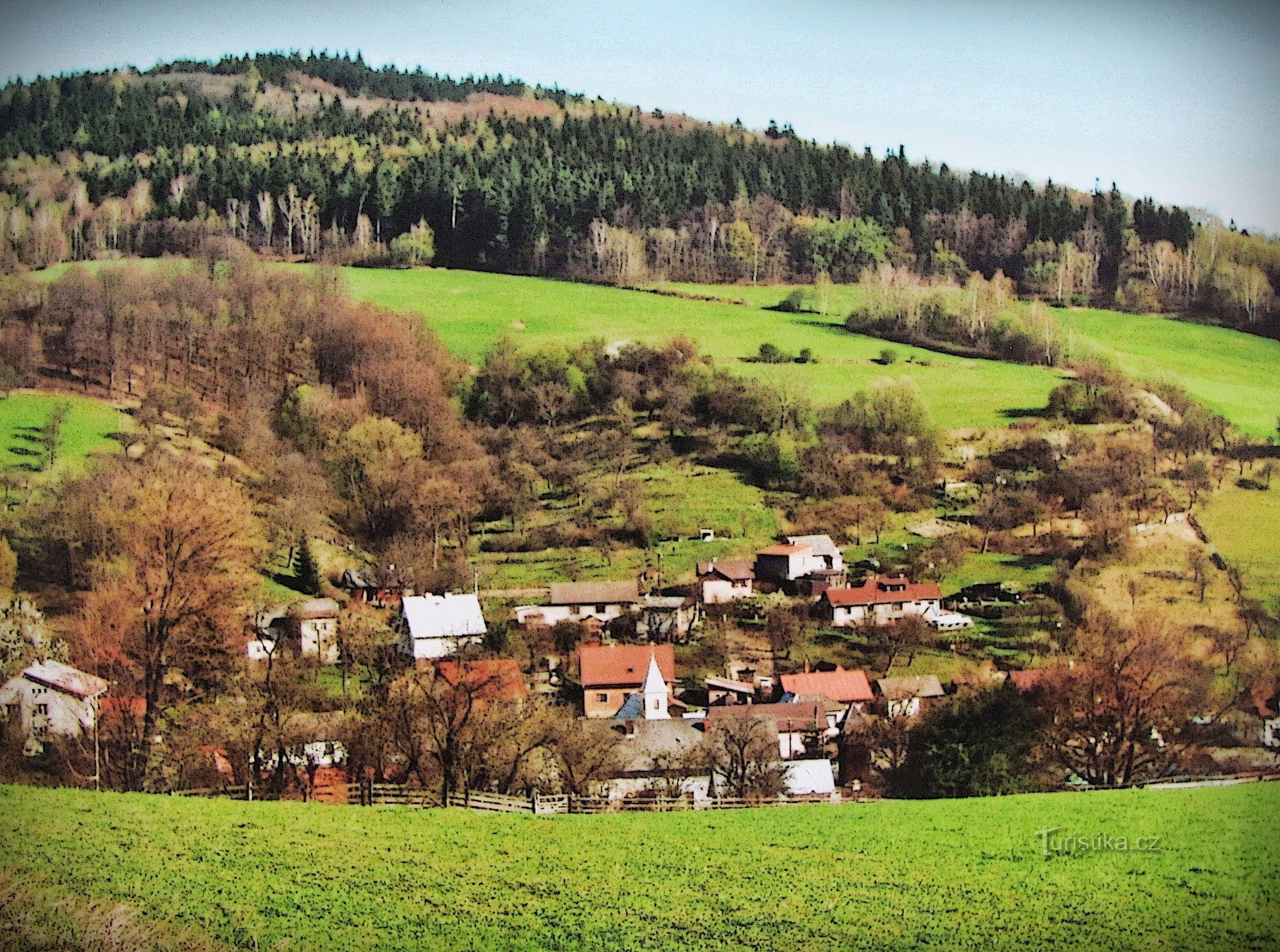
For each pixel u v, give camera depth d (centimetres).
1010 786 6688
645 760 7100
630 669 9181
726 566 12106
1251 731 8675
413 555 12950
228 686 7319
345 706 7769
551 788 6294
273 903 4456
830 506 13988
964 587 12075
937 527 13712
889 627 10669
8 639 7475
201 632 7638
